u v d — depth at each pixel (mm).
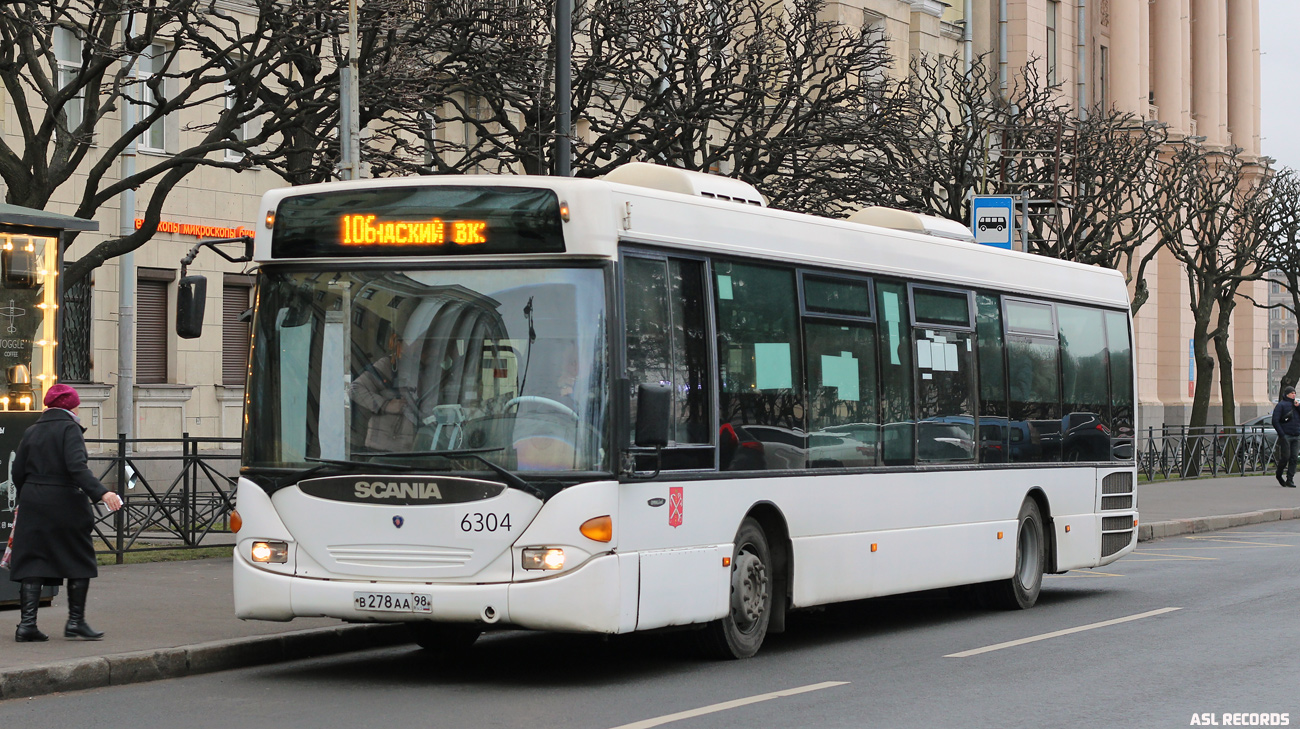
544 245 9672
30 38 18062
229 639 10750
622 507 9594
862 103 28438
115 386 27594
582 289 9648
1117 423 16859
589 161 24812
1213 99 60719
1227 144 62000
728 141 26219
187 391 28672
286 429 9953
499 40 23375
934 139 32531
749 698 9359
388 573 9594
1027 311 15125
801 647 12016
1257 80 65062
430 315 9797
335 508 9695
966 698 9430
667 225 10312
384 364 9812
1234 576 18125
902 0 42469
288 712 8844
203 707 9000
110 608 12500
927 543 13125
